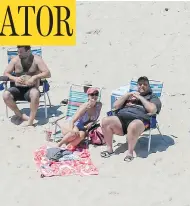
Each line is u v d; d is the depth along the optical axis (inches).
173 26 1494.8
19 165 950.4
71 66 1390.3
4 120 1125.7
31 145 1018.7
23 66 1099.3
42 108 1189.1
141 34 1482.5
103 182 897.5
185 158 968.9
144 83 977.5
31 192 873.5
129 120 960.9
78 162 950.4
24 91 1098.7
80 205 837.8
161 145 1011.9
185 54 1387.8
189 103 1187.9
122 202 845.8
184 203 842.8
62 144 999.6
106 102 1201.4
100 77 1332.4
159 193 869.2
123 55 1414.9
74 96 1066.7
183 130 1075.3
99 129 1020.5
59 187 884.6
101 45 1460.4
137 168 936.3
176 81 1291.8
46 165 937.5
